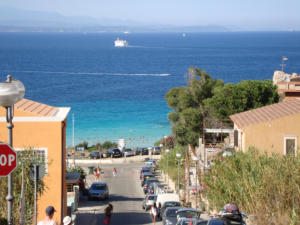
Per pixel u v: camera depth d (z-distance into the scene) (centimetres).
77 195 3494
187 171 3766
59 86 16775
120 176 5622
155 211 2772
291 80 5500
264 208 2009
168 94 7525
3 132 2205
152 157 7300
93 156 7250
